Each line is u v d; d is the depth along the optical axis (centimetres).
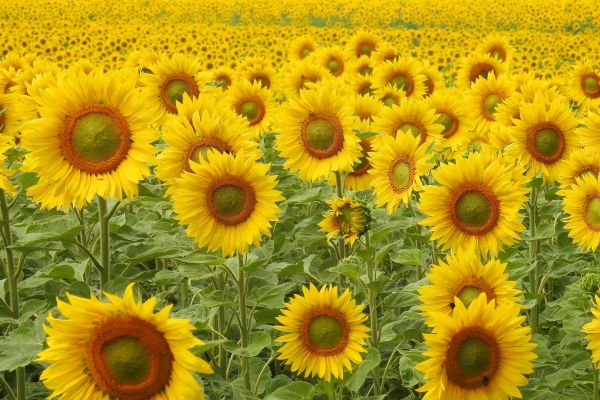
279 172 708
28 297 597
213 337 527
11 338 426
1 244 634
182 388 303
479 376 370
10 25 3138
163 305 493
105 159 446
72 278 496
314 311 453
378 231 532
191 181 467
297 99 696
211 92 802
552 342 591
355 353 451
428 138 754
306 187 788
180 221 469
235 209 472
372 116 775
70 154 445
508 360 372
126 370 305
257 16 4069
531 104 669
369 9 4178
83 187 443
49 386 308
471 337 369
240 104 905
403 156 603
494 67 1172
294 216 775
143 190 517
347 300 451
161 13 4150
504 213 496
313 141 692
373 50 1370
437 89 1098
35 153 441
